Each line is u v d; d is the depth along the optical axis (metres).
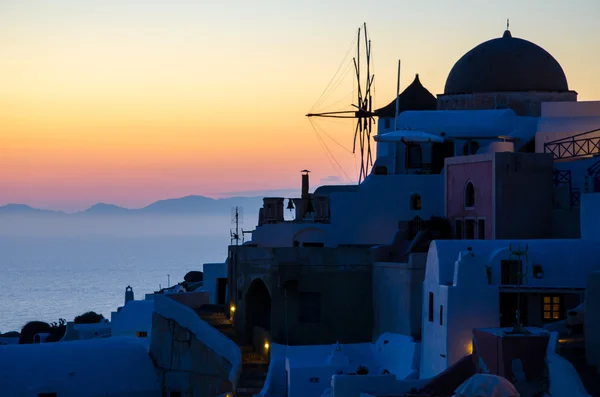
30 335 140.75
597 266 53.03
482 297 52.75
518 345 43.91
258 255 70.75
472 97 82.38
